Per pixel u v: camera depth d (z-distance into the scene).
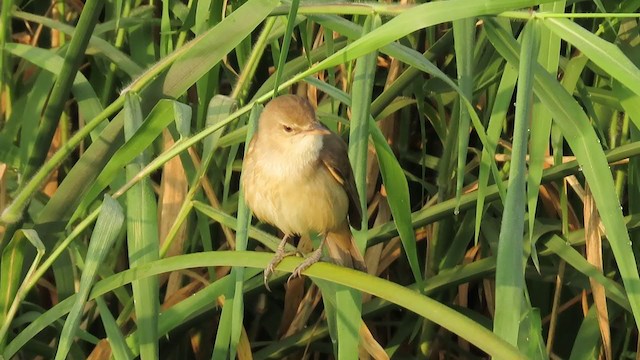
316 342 10.23
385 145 7.09
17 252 7.48
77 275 9.59
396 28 6.30
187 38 10.34
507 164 9.88
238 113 6.84
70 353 9.15
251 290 9.41
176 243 9.41
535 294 10.36
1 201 9.20
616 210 6.48
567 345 10.51
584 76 10.25
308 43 9.12
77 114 11.02
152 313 7.05
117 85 10.66
